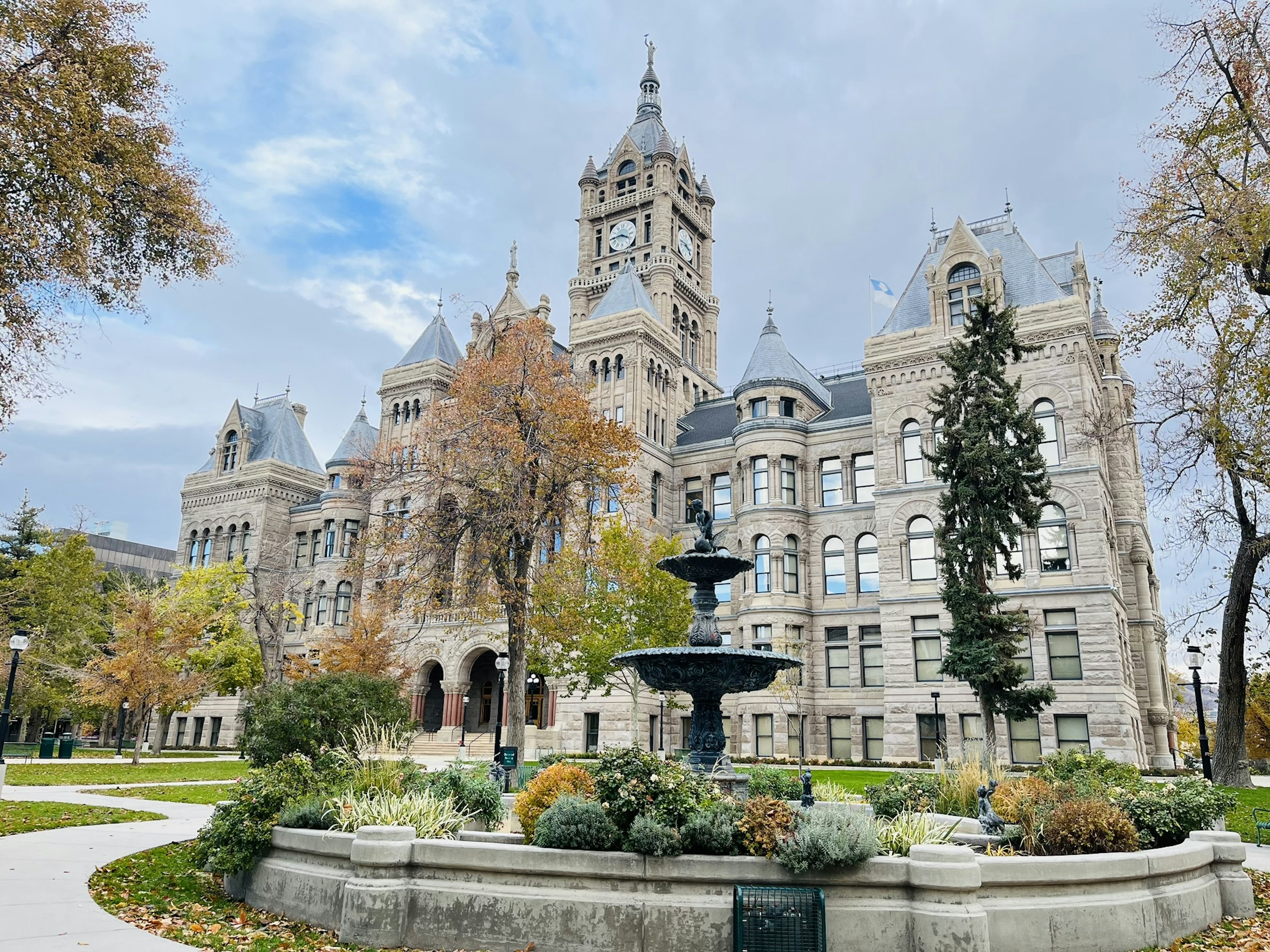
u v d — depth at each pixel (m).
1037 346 37.38
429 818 12.70
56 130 17.12
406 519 36.00
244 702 63.38
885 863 10.30
